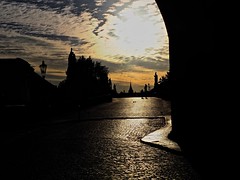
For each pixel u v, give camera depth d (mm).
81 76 59281
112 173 7605
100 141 13273
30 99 42219
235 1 9156
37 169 8414
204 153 9539
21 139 14930
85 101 41438
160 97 81562
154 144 11578
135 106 44219
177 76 13805
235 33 9367
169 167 8031
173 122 14148
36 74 45312
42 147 12258
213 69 10672
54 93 46844
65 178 7332
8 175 7910
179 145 11008
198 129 11859
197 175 7145
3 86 41312
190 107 12578
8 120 19406
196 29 11828
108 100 68750
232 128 9484
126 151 10664
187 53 12828
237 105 9312
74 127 19531
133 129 17422
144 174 7398
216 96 10430
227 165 7887
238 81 9320
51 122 22344
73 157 9922
